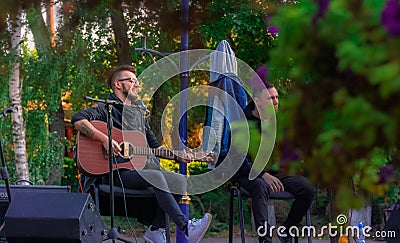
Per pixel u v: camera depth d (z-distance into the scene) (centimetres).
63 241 430
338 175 168
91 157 507
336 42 158
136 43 1065
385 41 148
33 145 1120
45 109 1105
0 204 521
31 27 1023
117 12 1042
